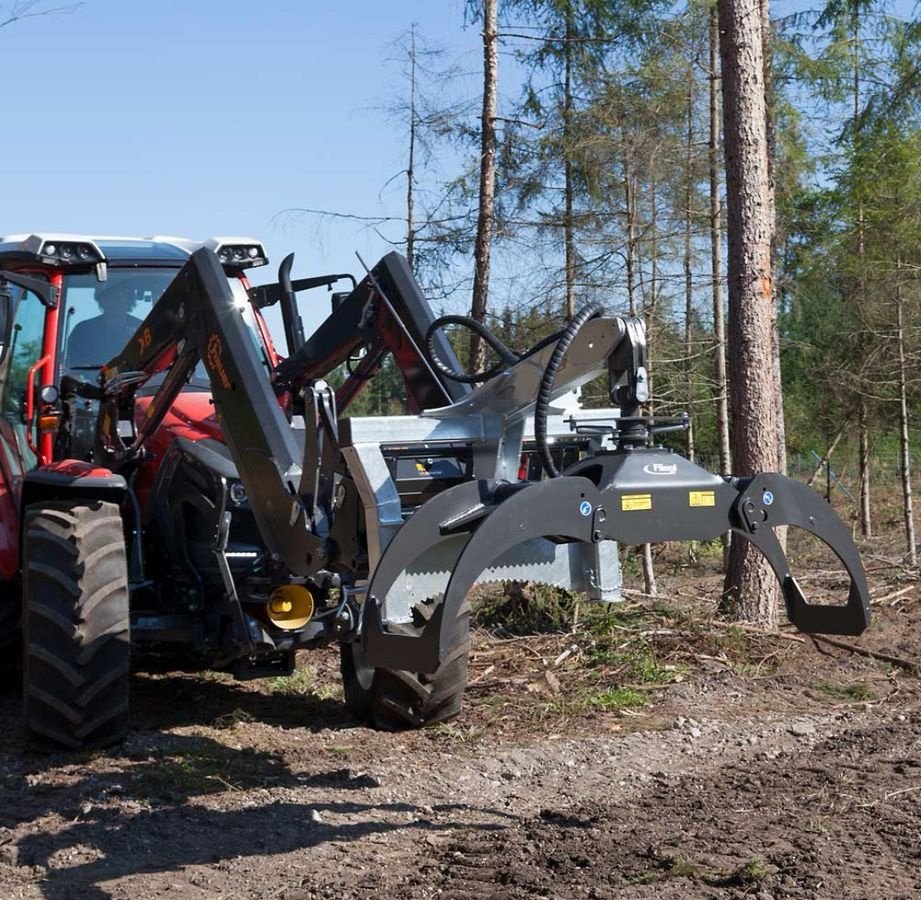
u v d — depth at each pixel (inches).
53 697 209.5
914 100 642.2
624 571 490.3
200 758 211.3
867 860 155.4
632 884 147.2
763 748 222.7
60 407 242.4
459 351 516.1
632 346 159.2
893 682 278.4
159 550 236.2
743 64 329.7
